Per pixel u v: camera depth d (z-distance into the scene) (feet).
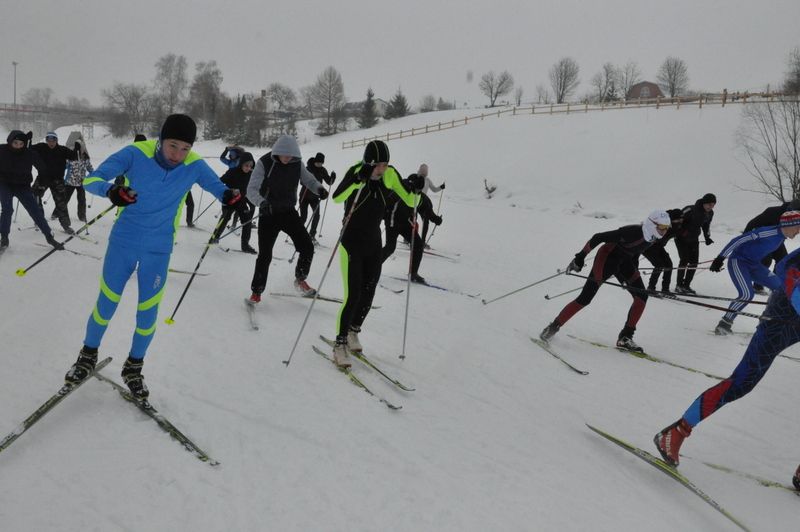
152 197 9.11
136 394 9.47
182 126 8.75
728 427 12.17
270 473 8.27
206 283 18.07
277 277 20.21
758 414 12.95
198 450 8.42
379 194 12.48
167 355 11.81
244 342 13.21
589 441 10.84
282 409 10.21
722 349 17.63
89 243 22.52
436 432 10.27
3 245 19.70
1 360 10.59
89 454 8.07
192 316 14.46
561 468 9.64
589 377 14.20
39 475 7.48
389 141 119.34
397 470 8.82
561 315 16.21
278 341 13.60
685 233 24.00
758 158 72.59
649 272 29.76
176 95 198.90
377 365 13.10
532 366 14.49
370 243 12.60
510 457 9.76
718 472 10.20
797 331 9.23
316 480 8.25
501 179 88.22
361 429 9.92
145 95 187.11
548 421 11.47
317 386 11.41
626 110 108.99
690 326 20.25
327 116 167.12
